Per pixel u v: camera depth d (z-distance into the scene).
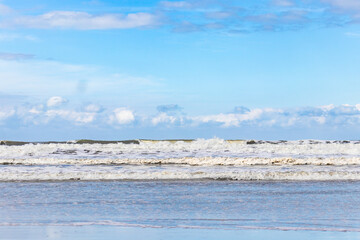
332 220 16.08
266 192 23.81
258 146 57.12
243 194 23.09
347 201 20.77
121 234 13.43
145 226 14.80
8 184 26.97
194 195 22.72
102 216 16.91
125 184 27.06
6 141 67.88
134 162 40.28
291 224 15.27
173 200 21.11
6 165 37.66
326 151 51.53
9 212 17.78
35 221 15.74
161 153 49.22
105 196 22.38
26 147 52.75
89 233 13.54
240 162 39.28
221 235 13.34
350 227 14.73
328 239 12.80
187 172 31.23
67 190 24.53
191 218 16.48
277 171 32.94
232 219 16.28
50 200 21.09
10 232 13.63
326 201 20.78
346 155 47.59
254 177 29.80
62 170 33.53
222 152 50.38
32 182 27.88
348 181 28.61
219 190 24.59
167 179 29.31
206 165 38.41
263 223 15.46
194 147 55.03
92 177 29.41
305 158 42.38
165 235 13.30
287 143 67.75
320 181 28.62
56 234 13.36
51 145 55.62
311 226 14.91
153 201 20.83
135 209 18.64
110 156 46.19
